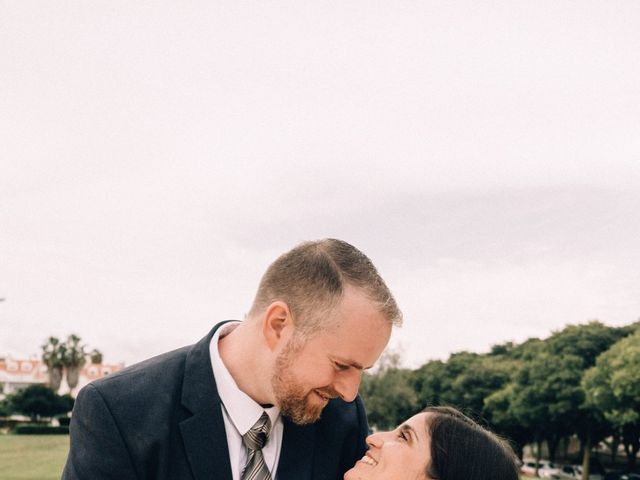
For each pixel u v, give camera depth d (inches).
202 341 98.0
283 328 88.6
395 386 2268.7
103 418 89.1
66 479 89.2
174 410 92.2
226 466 91.4
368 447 111.3
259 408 93.0
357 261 89.9
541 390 2007.9
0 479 1099.9
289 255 92.4
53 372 3688.5
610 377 1696.6
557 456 2716.5
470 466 97.3
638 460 2464.3
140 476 89.5
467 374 2721.5
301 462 98.6
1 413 3708.2
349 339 85.4
